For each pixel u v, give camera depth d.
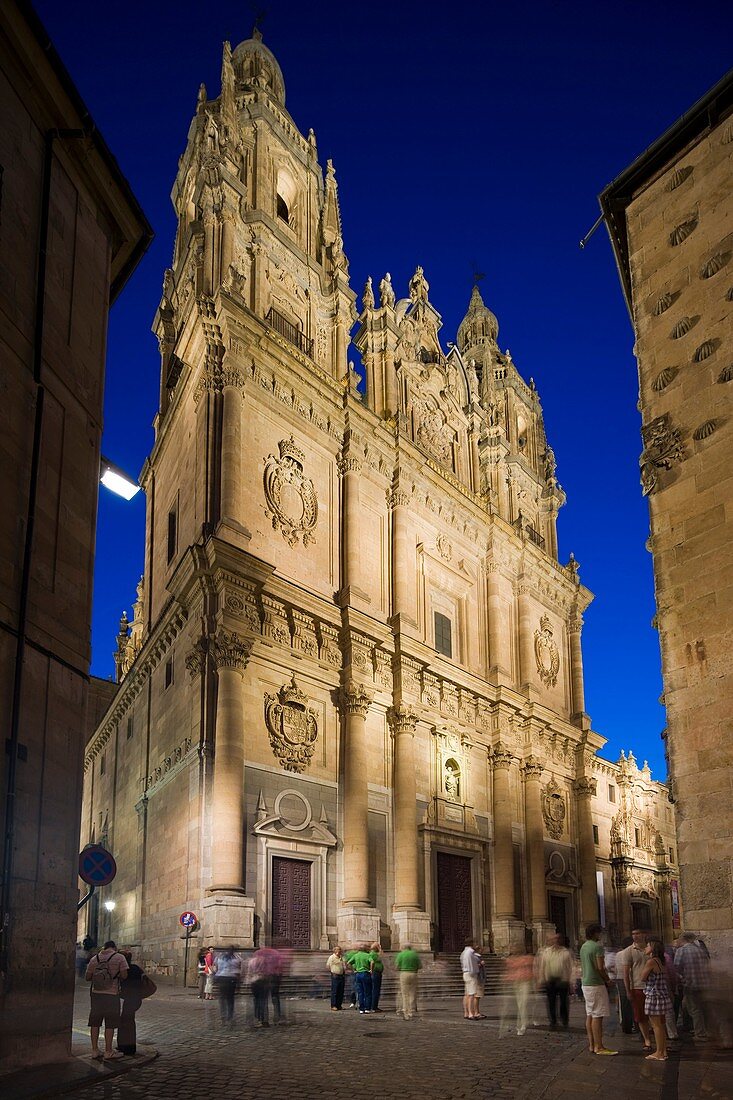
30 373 15.55
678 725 14.00
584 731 52.09
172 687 37.03
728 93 16.30
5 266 15.11
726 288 15.62
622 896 55.66
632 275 17.23
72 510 16.52
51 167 16.88
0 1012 12.35
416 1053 16.45
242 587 34.28
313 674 36.81
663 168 17.38
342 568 40.09
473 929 41.12
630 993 16.22
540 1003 26.14
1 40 15.51
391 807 38.31
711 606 14.19
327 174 49.62
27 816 13.83
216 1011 23.50
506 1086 12.98
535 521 56.62
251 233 42.34
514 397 59.59
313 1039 18.56
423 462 45.06
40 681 14.70
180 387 41.59
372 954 26.16
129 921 39.03
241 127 45.72
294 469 39.22
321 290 45.34
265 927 31.80
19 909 13.20
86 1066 13.70
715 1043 13.15
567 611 55.84
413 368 48.84
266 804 33.50
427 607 43.75
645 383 16.38
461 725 43.56
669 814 64.25
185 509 39.28
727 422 14.88
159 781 36.97
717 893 12.95
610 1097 11.35
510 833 43.88
